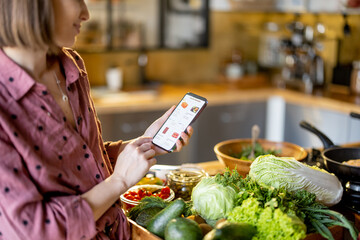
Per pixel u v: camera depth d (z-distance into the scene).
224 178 1.32
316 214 1.31
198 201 1.30
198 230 1.14
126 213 1.44
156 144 1.36
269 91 4.27
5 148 1.01
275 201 1.19
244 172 1.75
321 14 4.22
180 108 1.41
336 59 4.13
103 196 1.13
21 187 1.01
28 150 1.03
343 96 3.88
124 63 4.25
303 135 3.97
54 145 1.09
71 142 1.12
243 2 4.11
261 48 4.90
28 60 1.10
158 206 1.36
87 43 3.73
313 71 4.13
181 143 1.34
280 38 4.60
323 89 4.17
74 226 1.06
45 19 1.01
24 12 0.98
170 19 4.05
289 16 4.45
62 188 1.10
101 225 1.19
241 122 4.20
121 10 3.80
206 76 4.73
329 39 4.15
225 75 4.64
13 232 1.02
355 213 1.53
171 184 1.62
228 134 4.16
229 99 4.07
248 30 4.84
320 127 3.80
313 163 1.94
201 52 4.64
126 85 4.29
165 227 1.22
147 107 3.69
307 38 4.03
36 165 1.05
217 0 4.20
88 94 1.26
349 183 1.63
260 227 1.15
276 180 1.44
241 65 4.62
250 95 4.16
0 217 1.03
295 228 1.14
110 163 1.42
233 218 1.19
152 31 3.99
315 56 4.09
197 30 4.23
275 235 1.13
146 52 4.33
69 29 1.09
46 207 1.04
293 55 4.20
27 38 1.01
